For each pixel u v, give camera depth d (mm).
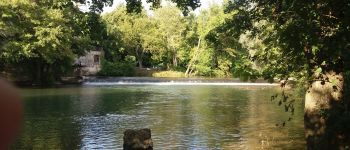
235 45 12250
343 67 5719
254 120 21672
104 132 18625
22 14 45344
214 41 11500
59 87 48688
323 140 8461
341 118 7820
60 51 49188
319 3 5363
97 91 43094
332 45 5215
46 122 21406
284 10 5734
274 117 22547
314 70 6320
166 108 28078
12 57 45656
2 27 42625
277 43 6238
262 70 6965
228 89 46688
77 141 16547
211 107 28516
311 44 5410
